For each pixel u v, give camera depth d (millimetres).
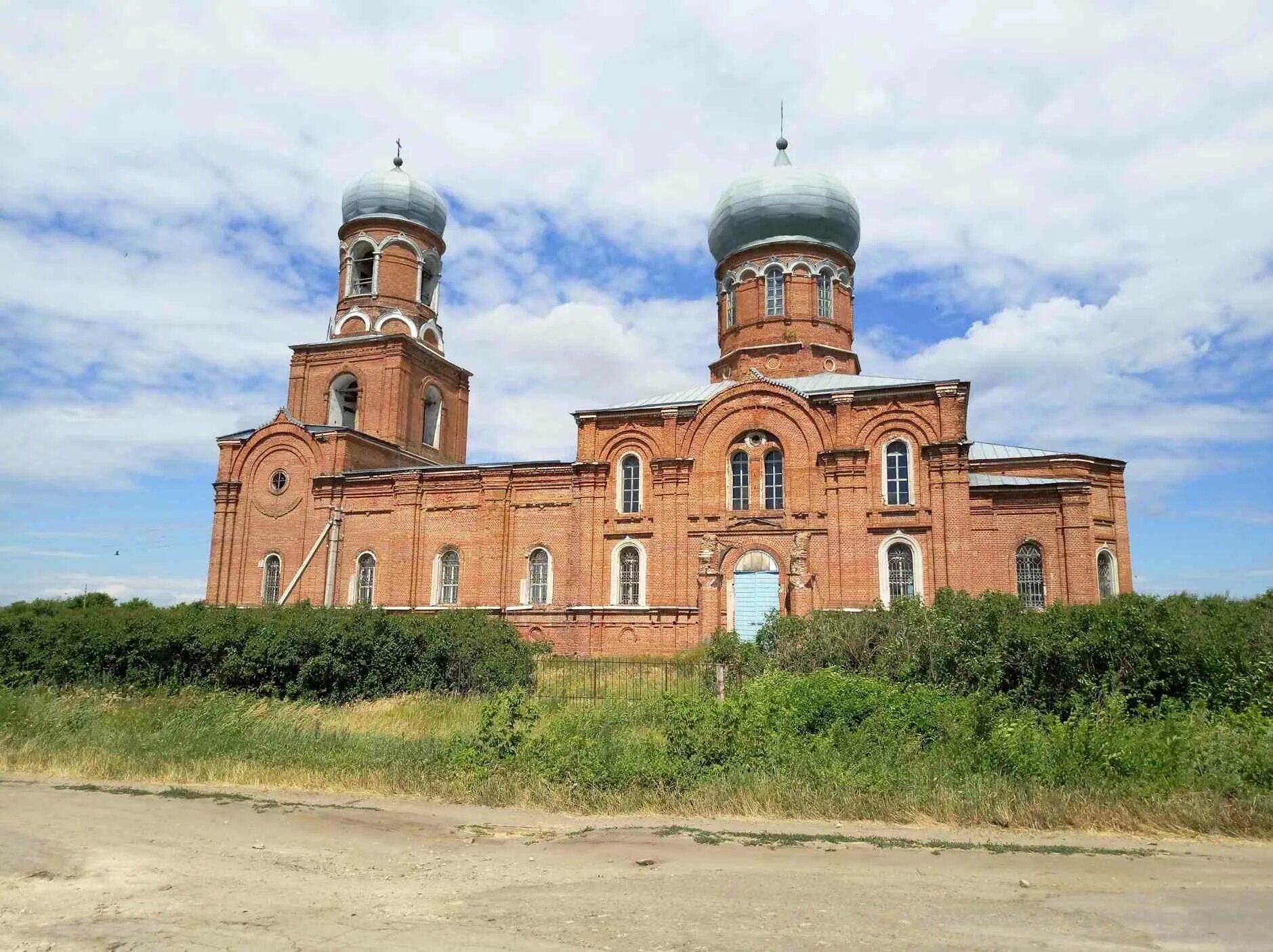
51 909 8742
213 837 11844
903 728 15938
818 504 38062
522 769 15062
